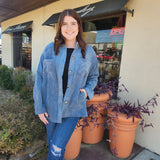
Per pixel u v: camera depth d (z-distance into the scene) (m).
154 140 2.19
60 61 1.32
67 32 1.30
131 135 1.96
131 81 2.35
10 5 4.43
